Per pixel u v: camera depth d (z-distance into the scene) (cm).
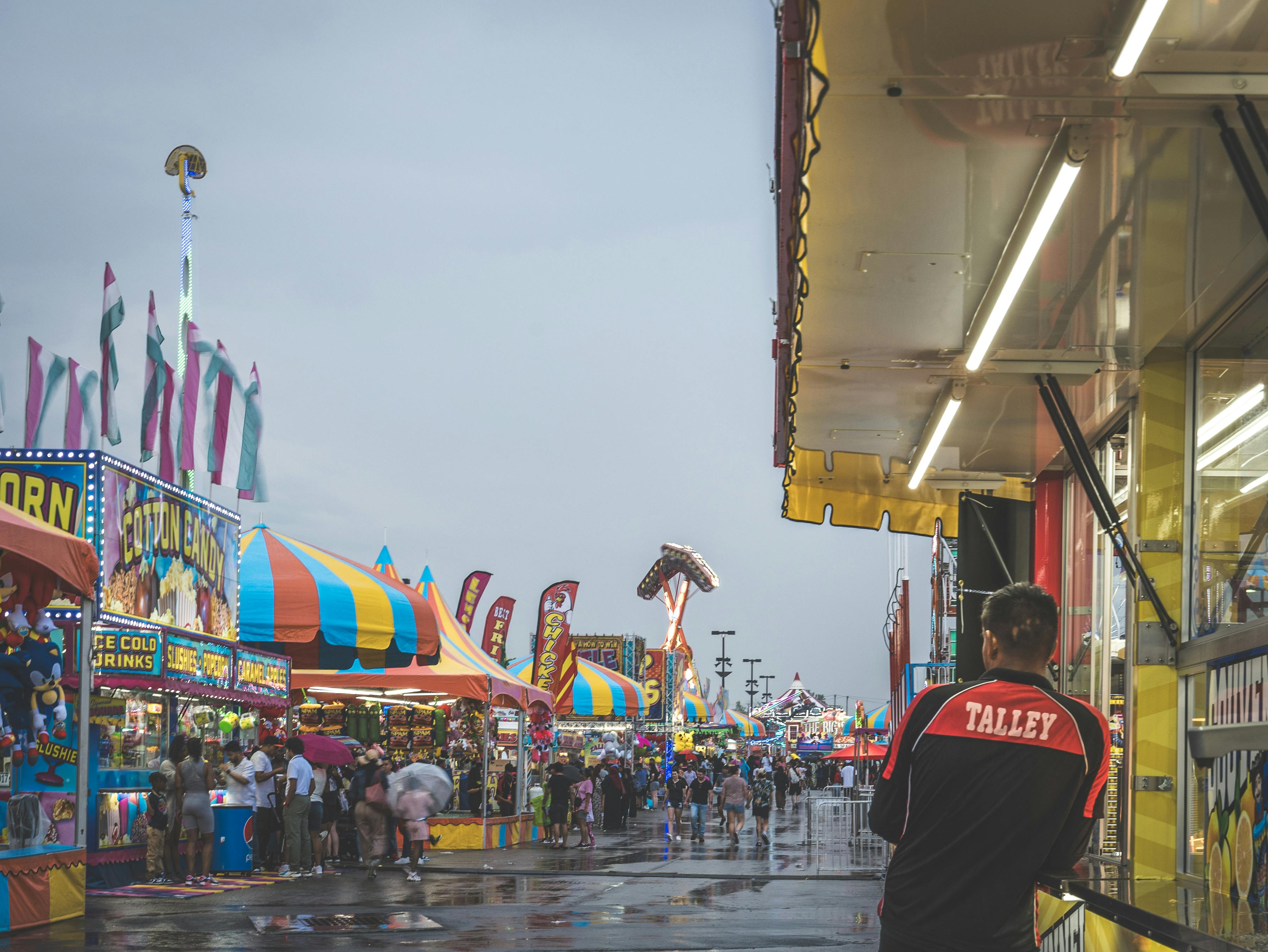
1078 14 352
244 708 1997
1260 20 358
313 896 1523
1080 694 870
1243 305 576
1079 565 890
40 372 1628
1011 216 481
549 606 3047
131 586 1531
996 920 355
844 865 2123
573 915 1375
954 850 359
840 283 557
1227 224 486
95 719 1516
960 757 362
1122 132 416
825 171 448
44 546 1081
